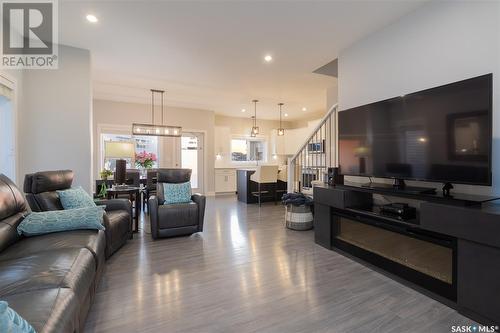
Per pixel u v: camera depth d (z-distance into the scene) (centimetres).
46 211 237
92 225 225
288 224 406
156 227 346
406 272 223
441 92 214
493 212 163
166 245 328
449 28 238
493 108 210
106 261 269
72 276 139
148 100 667
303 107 742
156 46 352
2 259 160
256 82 510
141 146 711
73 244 184
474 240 170
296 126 977
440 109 215
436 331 164
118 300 198
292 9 268
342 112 319
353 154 303
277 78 484
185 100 663
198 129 780
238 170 710
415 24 267
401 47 282
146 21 289
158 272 248
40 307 106
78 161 349
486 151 186
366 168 285
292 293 210
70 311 113
